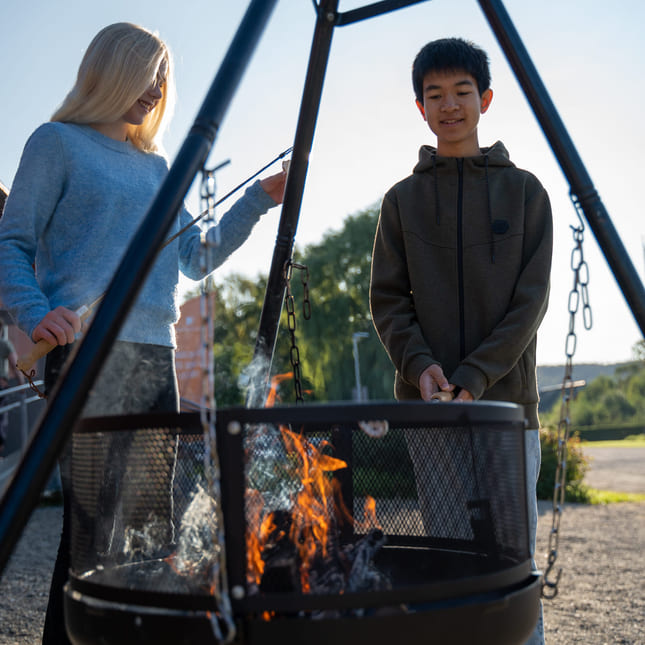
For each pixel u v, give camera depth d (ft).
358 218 69.46
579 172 4.09
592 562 13.79
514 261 5.43
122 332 5.19
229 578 3.09
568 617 9.42
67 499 4.81
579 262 4.22
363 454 4.52
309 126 5.36
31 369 5.15
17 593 10.56
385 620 3.04
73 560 3.75
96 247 5.28
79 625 3.49
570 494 29.37
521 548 3.71
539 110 4.16
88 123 5.58
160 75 5.74
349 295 60.75
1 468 19.89
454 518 4.20
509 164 5.72
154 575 3.86
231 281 70.03
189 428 3.43
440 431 4.13
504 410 3.64
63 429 3.04
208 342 3.26
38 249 5.46
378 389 58.44
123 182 5.50
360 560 3.99
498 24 4.24
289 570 3.44
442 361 5.45
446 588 3.23
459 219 5.59
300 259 67.56
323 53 5.11
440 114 5.58
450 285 5.55
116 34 5.51
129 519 3.73
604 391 200.64
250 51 3.68
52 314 4.64
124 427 3.64
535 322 5.19
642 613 9.59
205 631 3.07
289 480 4.13
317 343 58.23
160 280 5.57
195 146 3.41
